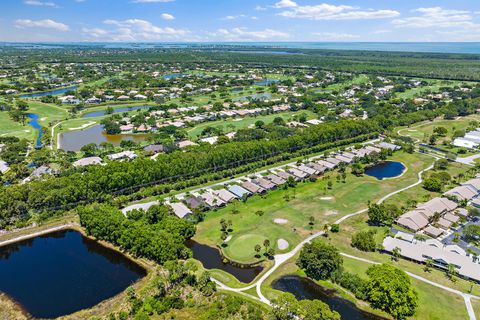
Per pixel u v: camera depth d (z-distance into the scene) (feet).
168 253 341.82
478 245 378.12
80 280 326.44
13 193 429.38
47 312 286.66
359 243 369.91
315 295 307.99
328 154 650.02
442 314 284.20
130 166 496.23
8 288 315.78
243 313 281.13
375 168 607.37
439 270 339.16
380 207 421.18
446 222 417.28
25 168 549.95
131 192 487.20
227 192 487.61
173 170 519.19
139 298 298.35
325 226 398.01
